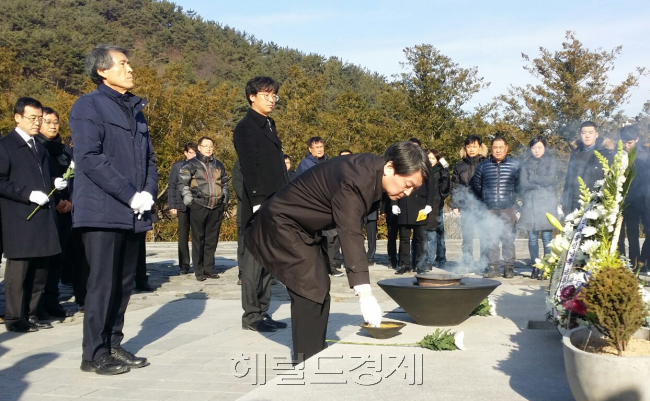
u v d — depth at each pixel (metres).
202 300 7.98
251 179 5.86
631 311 2.90
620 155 4.01
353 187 3.84
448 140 27.19
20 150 6.25
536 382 3.43
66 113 28.05
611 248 4.03
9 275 6.16
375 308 3.77
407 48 28.47
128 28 129.50
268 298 6.20
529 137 25.31
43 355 5.17
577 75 24.94
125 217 4.61
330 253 10.53
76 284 7.43
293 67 32.44
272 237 4.12
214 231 10.25
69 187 7.35
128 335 5.87
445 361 3.93
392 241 11.38
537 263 4.83
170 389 4.18
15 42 84.69
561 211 9.67
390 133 28.73
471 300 5.00
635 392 2.67
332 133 31.20
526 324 5.03
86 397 4.03
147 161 5.04
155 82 27.86
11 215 6.14
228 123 38.31
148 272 11.37
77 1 131.12
